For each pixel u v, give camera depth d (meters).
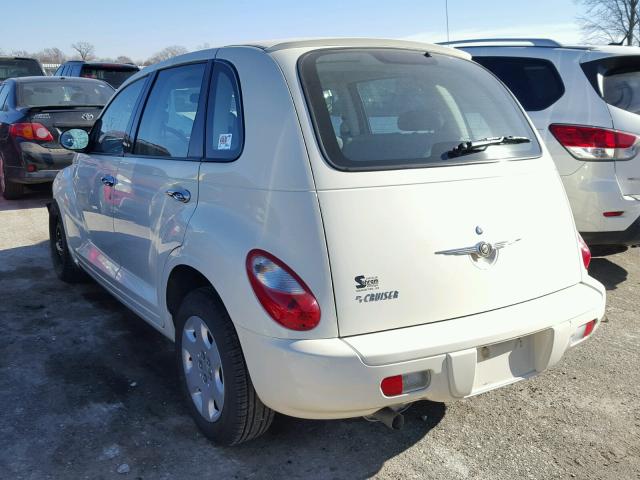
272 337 2.45
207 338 2.91
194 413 3.08
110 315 4.65
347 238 2.43
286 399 2.46
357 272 2.42
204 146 3.04
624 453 2.97
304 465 2.87
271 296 2.44
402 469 2.85
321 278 2.40
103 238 4.26
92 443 3.01
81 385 3.57
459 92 3.10
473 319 2.60
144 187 3.50
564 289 2.93
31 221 7.62
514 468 2.86
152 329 4.40
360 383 2.35
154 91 3.75
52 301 4.93
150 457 2.91
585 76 4.95
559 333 2.71
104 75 15.04
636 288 5.22
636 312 4.70
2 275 5.57
